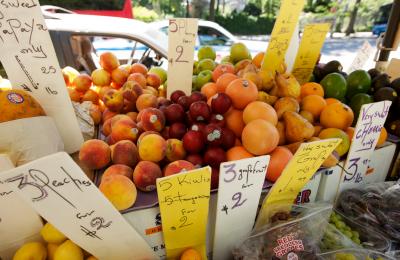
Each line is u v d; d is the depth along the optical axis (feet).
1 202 1.90
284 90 3.17
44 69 2.52
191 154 2.73
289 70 4.63
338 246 2.56
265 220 2.65
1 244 2.06
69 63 7.99
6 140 2.11
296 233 2.41
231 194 2.24
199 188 2.04
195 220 2.28
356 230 2.96
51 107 2.70
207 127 2.62
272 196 2.56
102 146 2.58
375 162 3.61
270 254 2.33
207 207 2.22
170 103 3.53
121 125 2.84
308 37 3.90
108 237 2.02
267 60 3.67
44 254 2.09
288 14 3.36
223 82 3.20
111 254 2.15
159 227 2.41
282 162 2.58
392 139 3.78
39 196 1.56
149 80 4.28
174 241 2.37
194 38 3.73
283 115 2.97
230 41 17.26
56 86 2.63
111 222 1.94
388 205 2.99
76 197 1.69
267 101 3.13
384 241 2.75
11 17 2.23
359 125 2.83
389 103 2.91
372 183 3.46
